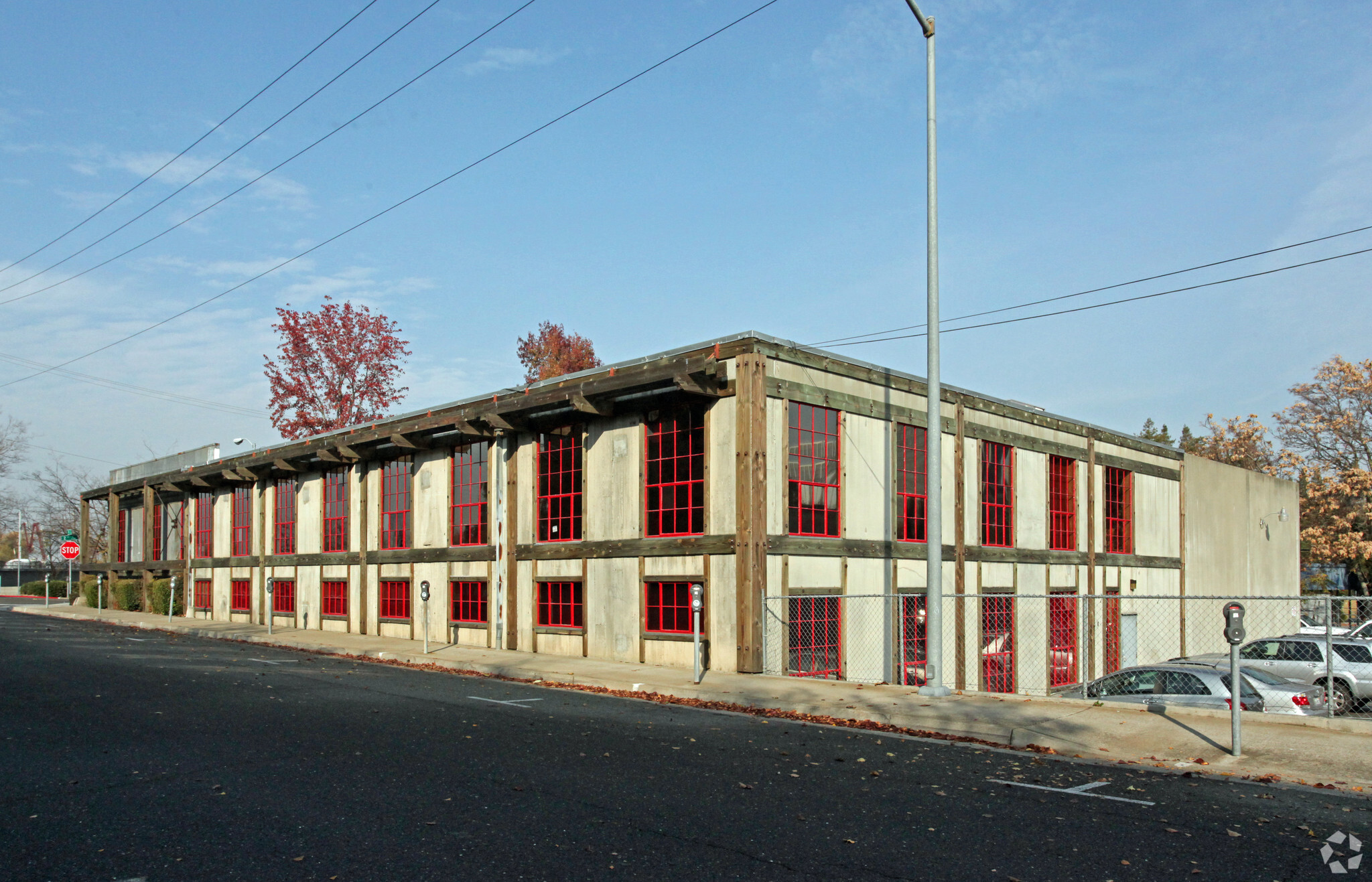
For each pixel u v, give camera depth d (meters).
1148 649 29.23
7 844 6.39
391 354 49.25
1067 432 26.73
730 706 14.24
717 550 17.73
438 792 7.88
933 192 14.37
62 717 11.52
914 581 21.02
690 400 18.59
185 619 35.19
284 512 31.78
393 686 15.58
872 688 15.17
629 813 7.27
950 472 22.38
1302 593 50.38
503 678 17.81
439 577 24.81
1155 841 6.72
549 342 49.94
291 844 6.41
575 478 21.20
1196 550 32.09
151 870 5.87
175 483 37.34
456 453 24.84
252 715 11.83
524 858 6.12
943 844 6.58
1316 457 47.78
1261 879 5.91
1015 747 10.91
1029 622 24.45
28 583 68.69
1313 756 9.80
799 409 18.55
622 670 17.92
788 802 7.72
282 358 47.59
